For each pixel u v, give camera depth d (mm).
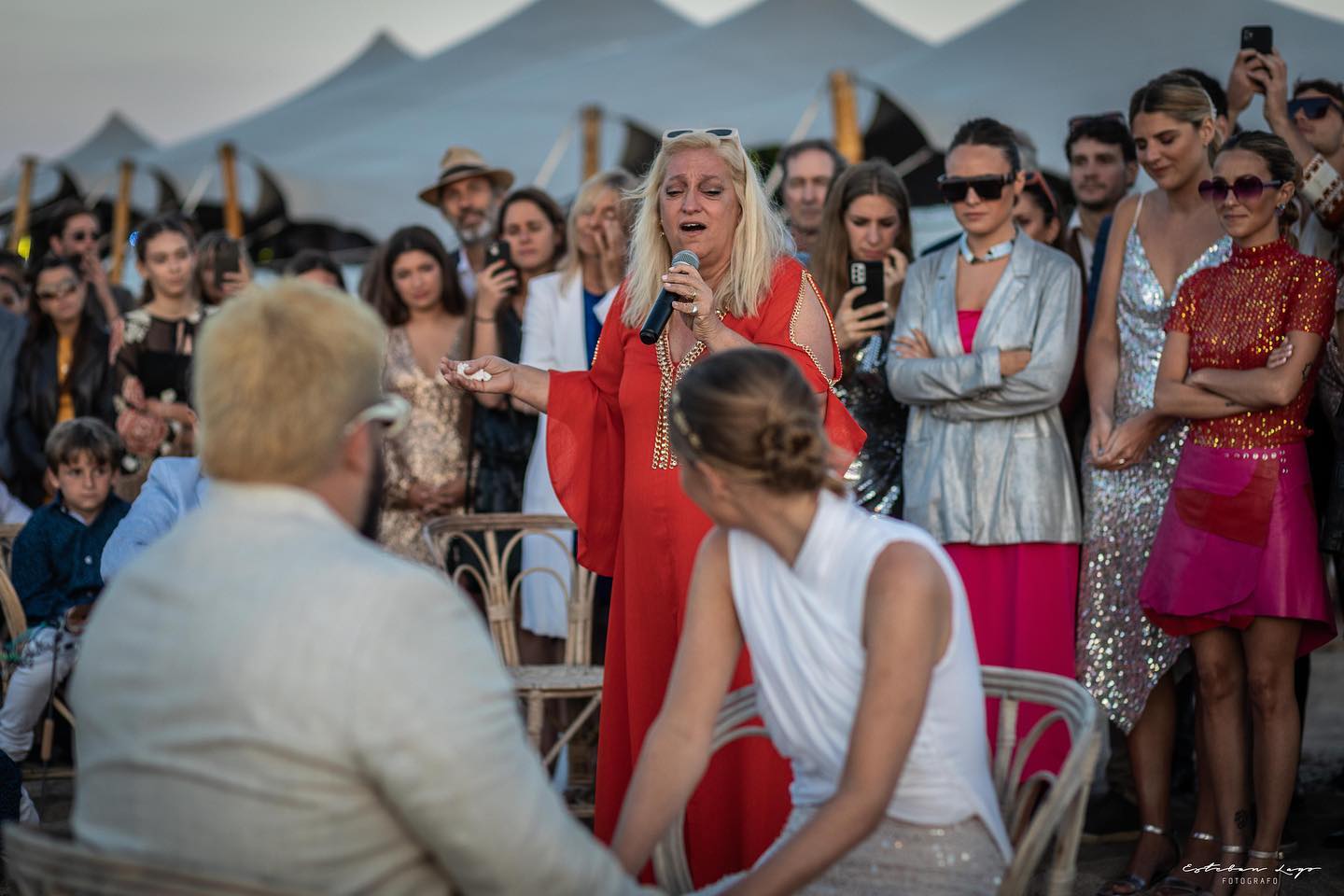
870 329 4242
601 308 4773
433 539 4043
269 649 1512
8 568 4941
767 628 2004
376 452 1768
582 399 3365
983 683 2270
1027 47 7457
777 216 3225
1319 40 6594
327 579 1546
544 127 9016
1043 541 3953
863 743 1841
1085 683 3832
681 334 3143
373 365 1698
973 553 4051
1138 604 3795
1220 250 3717
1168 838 3721
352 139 9391
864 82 7898
